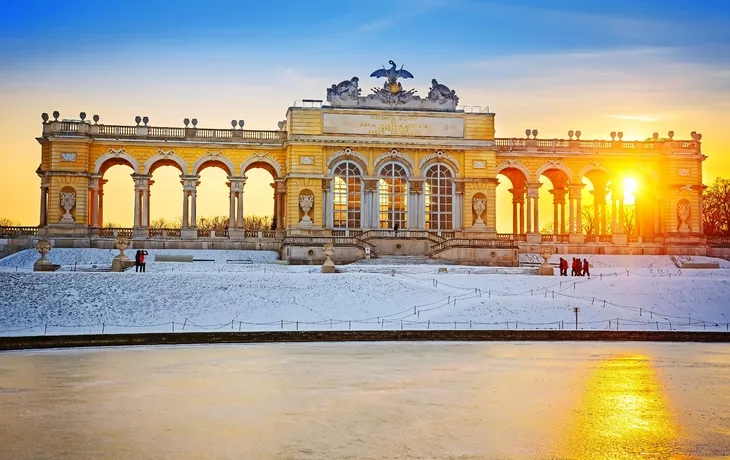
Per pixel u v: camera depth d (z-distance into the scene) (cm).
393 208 10356
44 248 7638
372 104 10375
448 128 10456
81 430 3048
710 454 2764
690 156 11181
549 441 2919
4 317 6069
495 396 3712
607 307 6825
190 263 8431
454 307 6650
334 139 10200
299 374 4288
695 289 7300
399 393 3772
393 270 8300
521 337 5947
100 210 10525
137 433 3006
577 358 4959
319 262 9475
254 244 10325
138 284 6775
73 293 6506
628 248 11000
